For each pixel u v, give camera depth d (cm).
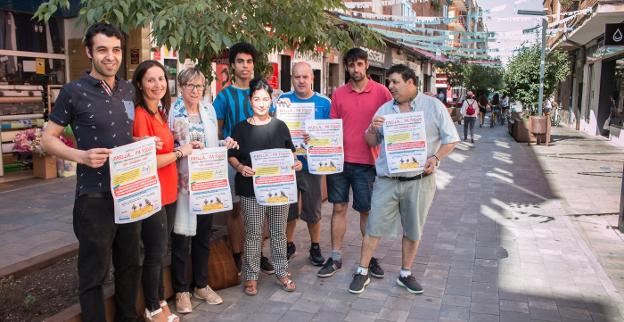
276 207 441
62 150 281
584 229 653
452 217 711
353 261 534
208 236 421
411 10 1912
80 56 984
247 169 421
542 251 563
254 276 445
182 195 392
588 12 1449
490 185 948
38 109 955
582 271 504
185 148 376
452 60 2573
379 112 451
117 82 311
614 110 1847
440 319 402
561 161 1266
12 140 915
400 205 448
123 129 305
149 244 351
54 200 754
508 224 674
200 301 430
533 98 1825
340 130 473
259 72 555
